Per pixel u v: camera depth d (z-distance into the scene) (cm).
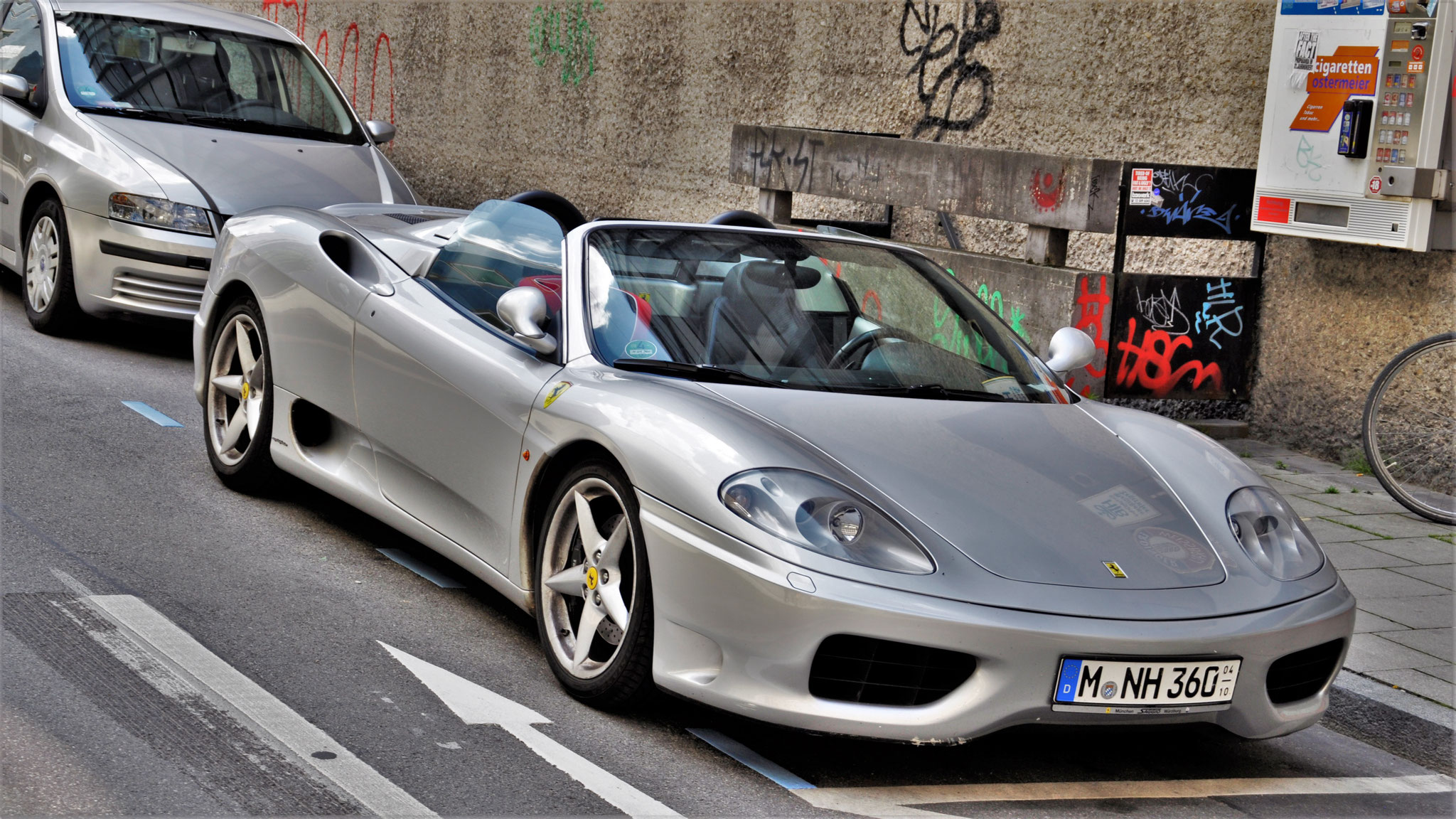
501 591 397
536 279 436
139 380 694
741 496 325
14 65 840
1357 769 382
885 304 438
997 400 410
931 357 422
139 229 724
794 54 1116
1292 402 770
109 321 807
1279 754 387
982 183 792
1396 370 665
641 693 348
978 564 324
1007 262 778
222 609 402
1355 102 688
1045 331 751
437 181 1585
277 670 361
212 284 540
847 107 1077
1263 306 785
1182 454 397
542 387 387
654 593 336
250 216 545
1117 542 345
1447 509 646
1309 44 710
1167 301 763
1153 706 325
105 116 785
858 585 313
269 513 505
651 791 314
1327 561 378
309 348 482
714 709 362
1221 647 328
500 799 302
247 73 859
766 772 332
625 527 354
